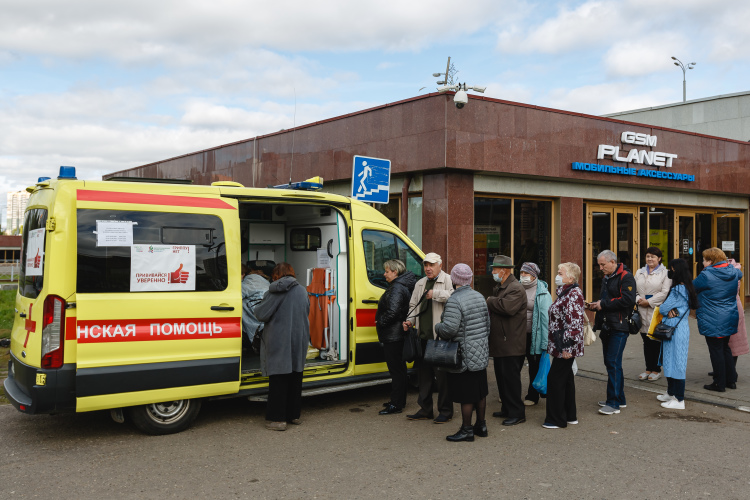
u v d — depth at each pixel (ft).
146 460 15.81
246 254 26.35
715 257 23.68
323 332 22.63
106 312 16.35
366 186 27.17
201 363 17.76
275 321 18.61
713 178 47.67
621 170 41.37
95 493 13.69
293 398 19.25
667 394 22.54
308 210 25.11
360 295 21.83
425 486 14.24
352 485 14.28
